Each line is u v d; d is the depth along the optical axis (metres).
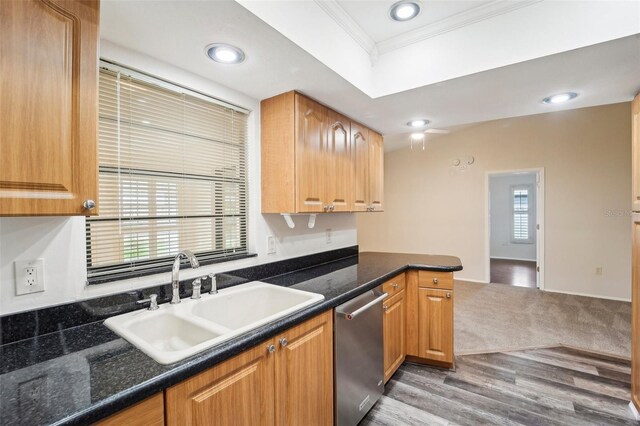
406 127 2.73
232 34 1.27
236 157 1.91
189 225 1.66
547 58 1.49
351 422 1.64
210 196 1.76
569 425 1.75
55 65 0.85
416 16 1.69
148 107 1.47
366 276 2.00
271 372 1.16
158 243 1.52
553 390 2.09
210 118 1.75
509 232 7.96
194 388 0.90
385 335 2.07
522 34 1.53
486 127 5.12
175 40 1.31
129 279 1.33
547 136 4.63
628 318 3.46
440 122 2.58
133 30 1.22
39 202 0.83
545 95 1.98
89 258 1.29
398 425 1.77
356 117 2.41
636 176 1.79
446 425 1.77
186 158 1.64
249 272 1.88
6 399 0.71
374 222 6.39
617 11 1.32
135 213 1.43
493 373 2.32
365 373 1.78
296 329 1.28
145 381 0.78
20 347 0.99
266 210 1.97
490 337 2.96
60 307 1.13
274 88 1.82
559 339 2.91
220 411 0.97
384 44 1.93
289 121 1.86
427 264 2.43
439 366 2.40
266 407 1.14
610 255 4.23
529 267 6.63
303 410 1.33
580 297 4.30
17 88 0.79
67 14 0.88
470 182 5.29
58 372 0.83
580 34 1.40
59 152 0.86
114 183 1.36
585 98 2.04
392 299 2.20
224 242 1.85
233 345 0.99
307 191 1.93
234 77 1.67
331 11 1.58
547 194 4.63
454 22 1.70
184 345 1.21
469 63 1.68
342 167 2.31
